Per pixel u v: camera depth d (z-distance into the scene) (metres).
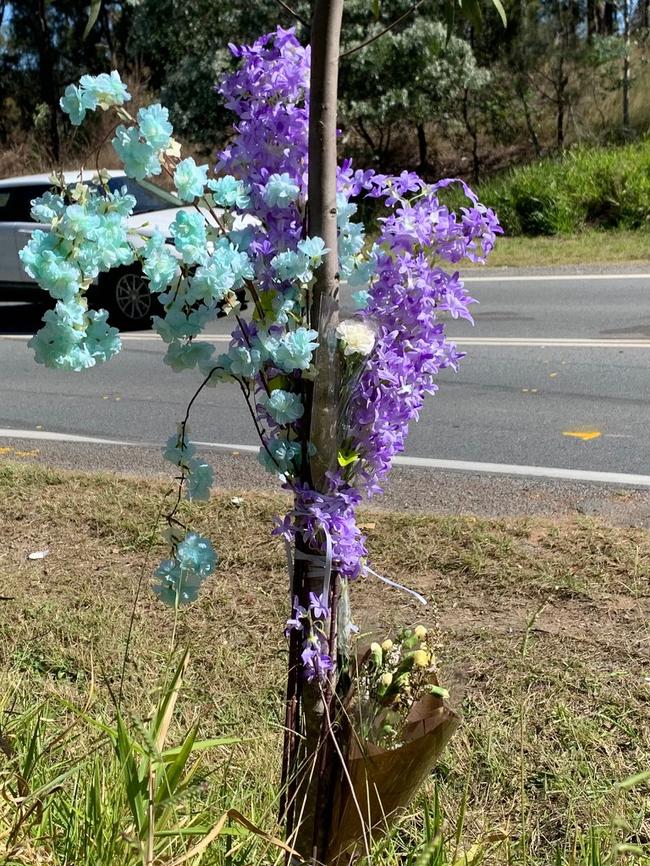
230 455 5.35
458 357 1.90
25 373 7.93
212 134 15.47
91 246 1.61
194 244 1.63
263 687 2.88
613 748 2.51
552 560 3.56
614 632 3.05
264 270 1.77
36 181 10.06
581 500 4.38
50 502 4.38
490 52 16.50
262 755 2.38
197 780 1.87
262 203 1.78
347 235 1.83
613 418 5.67
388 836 1.88
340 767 1.84
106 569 3.73
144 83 17.45
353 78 15.30
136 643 3.12
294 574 1.87
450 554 3.66
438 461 5.08
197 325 1.72
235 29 15.53
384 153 17.72
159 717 1.85
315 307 1.78
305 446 1.82
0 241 9.95
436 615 3.14
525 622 3.15
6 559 3.84
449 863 1.94
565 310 8.90
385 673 1.94
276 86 1.78
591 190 13.59
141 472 5.11
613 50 16.50
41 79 25.39
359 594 3.41
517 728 2.59
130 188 8.96
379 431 1.81
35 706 2.43
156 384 7.25
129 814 1.90
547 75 16.77
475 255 1.85
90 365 1.66
